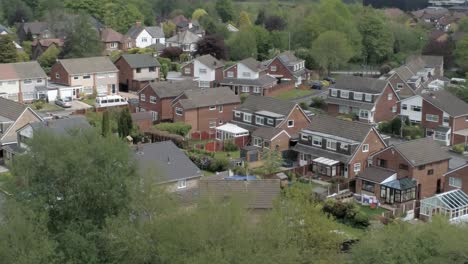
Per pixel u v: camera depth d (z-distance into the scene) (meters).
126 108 74.75
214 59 106.00
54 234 34.16
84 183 34.81
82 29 112.06
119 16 152.00
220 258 31.20
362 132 63.50
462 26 147.50
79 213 35.06
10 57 105.62
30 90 90.06
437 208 53.84
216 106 79.69
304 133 67.25
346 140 63.38
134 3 167.88
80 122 64.19
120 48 132.25
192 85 86.38
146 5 172.25
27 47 124.38
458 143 77.88
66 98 91.25
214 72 104.06
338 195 58.03
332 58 114.31
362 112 85.12
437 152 60.66
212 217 33.25
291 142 69.94
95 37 114.00
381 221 52.19
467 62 116.12
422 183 59.03
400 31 136.25
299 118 72.69
